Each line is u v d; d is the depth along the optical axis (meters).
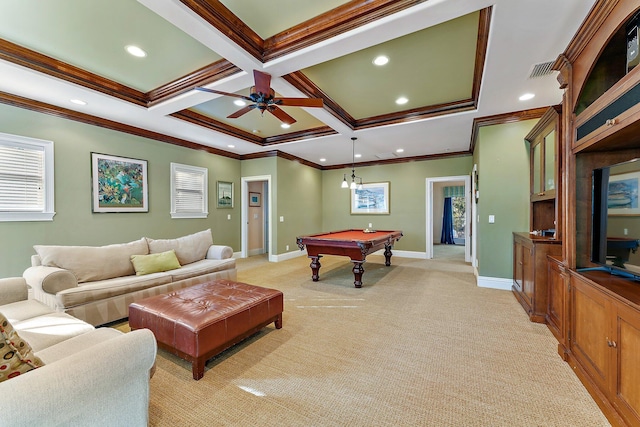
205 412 1.55
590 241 2.01
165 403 1.62
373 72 2.96
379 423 1.46
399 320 2.83
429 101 3.74
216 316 2.02
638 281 1.65
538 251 2.73
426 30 2.27
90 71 2.97
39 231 3.44
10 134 3.19
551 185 2.97
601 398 1.54
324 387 1.77
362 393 1.71
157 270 3.33
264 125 4.84
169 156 5.01
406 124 4.20
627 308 1.34
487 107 3.52
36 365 1.06
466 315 2.94
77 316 2.46
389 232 5.44
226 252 4.15
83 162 3.84
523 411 1.54
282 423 1.47
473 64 2.80
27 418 0.86
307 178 7.36
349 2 2.01
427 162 6.63
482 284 4.04
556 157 2.77
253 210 7.32
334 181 7.91
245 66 2.54
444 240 9.88
